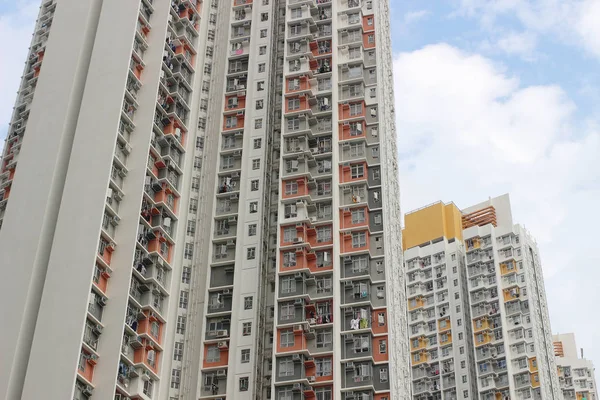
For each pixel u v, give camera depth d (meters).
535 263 154.62
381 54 109.56
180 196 92.19
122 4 94.38
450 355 146.25
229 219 96.88
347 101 102.81
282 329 88.31
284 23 114.19
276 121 105.56
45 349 73.25
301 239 93.50
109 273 80.19
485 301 146.38
